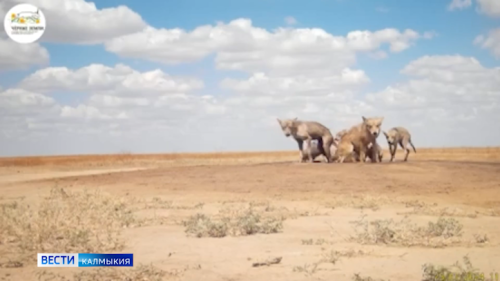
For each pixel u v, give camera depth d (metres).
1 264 10.10
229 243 11.80
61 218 13.73
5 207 16.02
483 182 21.64
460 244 11.44
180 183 23.38
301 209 16.94
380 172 23.55
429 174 23.19
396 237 11.83
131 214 15.16
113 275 9.23
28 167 43.72
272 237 12.43
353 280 8.66
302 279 8.78
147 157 64.25
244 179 23.44
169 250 11.15
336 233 12.82
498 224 14.12
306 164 26.03
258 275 9.10
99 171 37.19
